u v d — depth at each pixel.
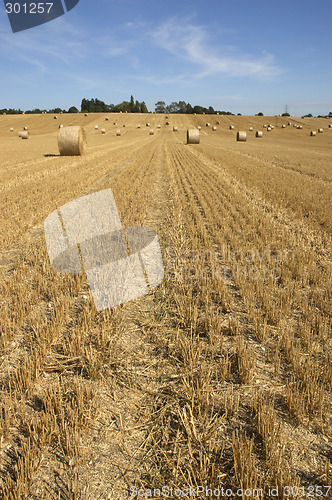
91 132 71.62
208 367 3.81
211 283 5.85
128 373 3.74
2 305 5.04
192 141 41.97
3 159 23.50
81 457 2.74
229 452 2.79
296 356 3.83
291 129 79.88
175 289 5.62
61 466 2.68
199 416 3.09
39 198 11.70
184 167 20.25
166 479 2.56
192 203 11.41
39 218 9.38
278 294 5.42
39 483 2.54
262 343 4.28
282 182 15.48
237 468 2.60
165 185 14.88
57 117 97.06
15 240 7.92
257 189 13.98
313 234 8.59
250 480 2.39
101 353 4.00
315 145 45.53
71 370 3.78
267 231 8.55
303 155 29.02
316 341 4.27
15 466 2.50
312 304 5.19
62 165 19.91
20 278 5.78
